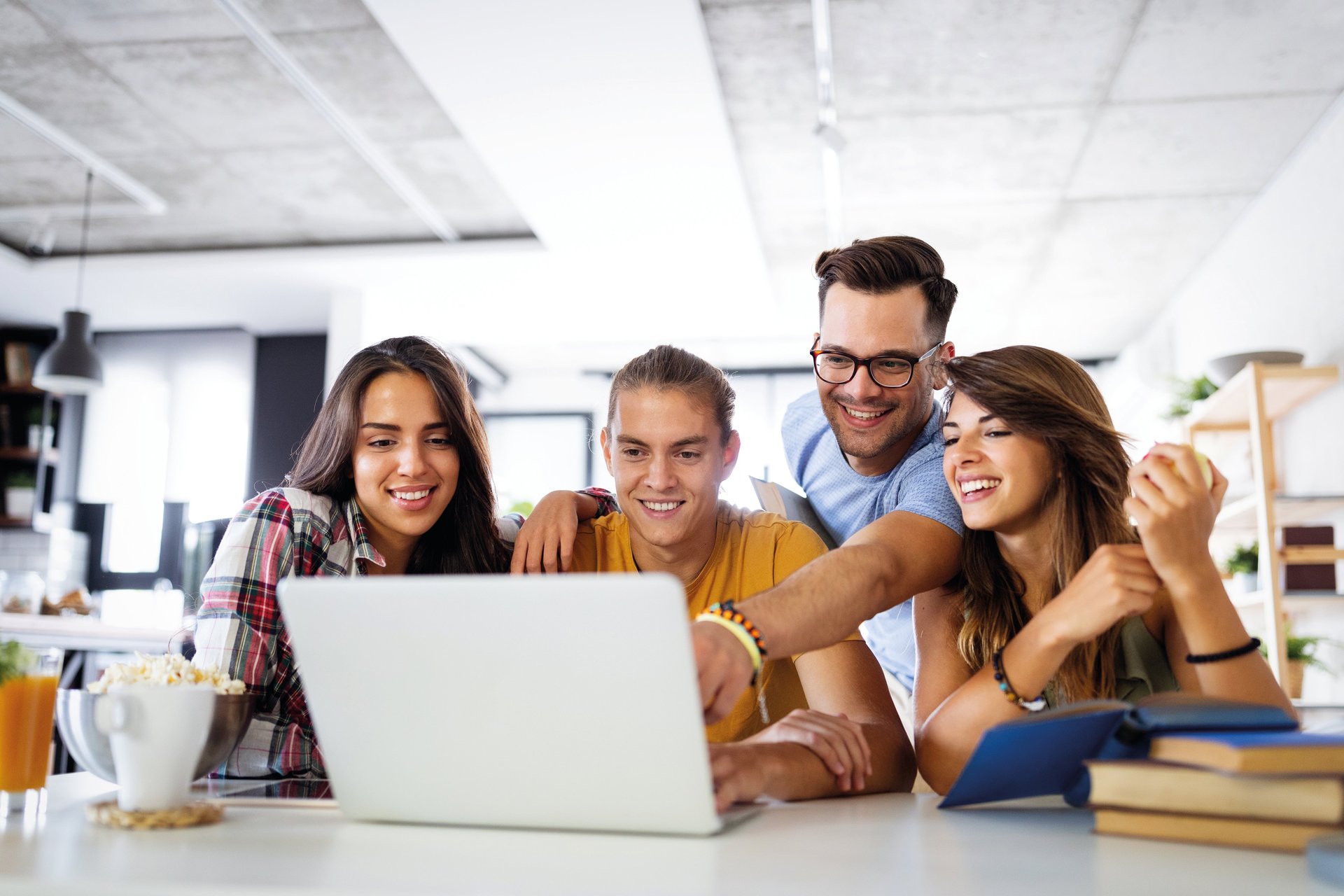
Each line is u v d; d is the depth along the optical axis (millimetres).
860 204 5230
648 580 690
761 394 8094
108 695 794
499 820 781
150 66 4070
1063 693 1244
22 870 603
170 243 5816
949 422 1287
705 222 5129
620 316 6574
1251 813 683
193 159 4844
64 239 5758
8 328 6824
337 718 792
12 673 876
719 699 849
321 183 5094
